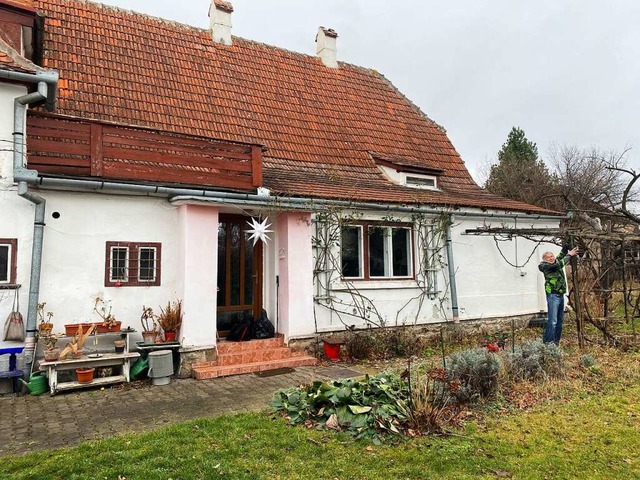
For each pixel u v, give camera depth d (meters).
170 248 8.77
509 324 13.01
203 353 8.46
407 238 11.64
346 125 14.30
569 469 4.38
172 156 8.54
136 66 11.91
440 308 11.80
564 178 30.41
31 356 7.22
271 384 7.70
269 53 15.33
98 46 11.78
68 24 11.88
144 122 10.59
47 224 7.68
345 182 11.69
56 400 6.79
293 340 9.48
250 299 10.18
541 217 13.56
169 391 7.29
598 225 14.87
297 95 14.35
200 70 13.04
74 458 4.47
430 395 5.68
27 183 7.34
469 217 12.42
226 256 9.94
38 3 11.97
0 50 7.50
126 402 6.68
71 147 7.75
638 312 12.37
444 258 12.02
